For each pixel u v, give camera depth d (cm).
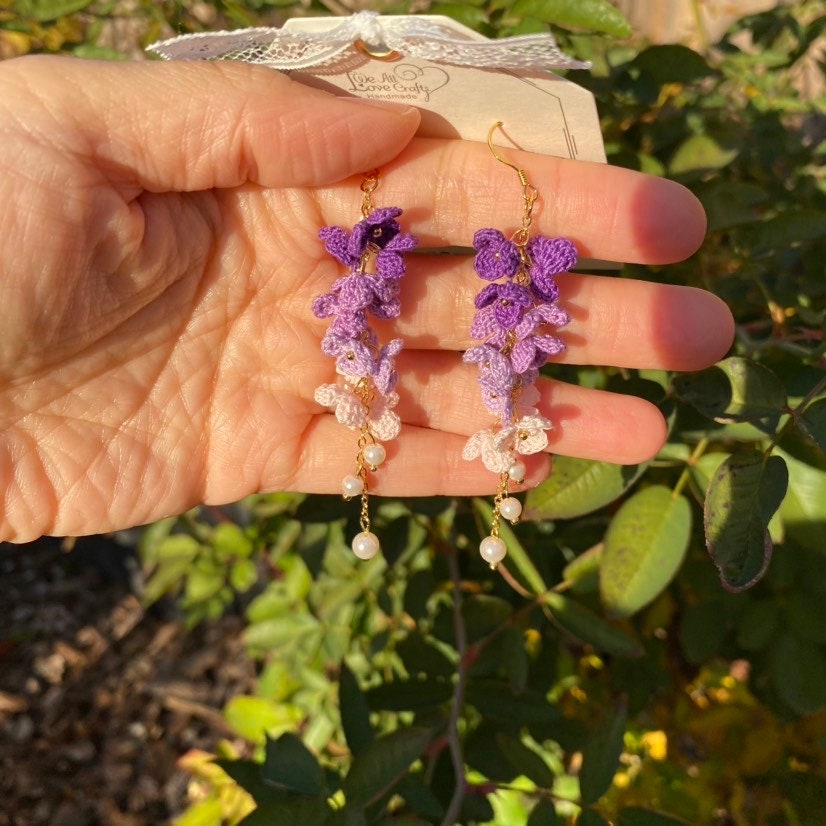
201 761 26
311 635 25
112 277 16
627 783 24
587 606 21
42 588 40
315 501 20
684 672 27
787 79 25
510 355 17
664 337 17
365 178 17
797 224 19
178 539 28
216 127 15
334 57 15
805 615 20
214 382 18
